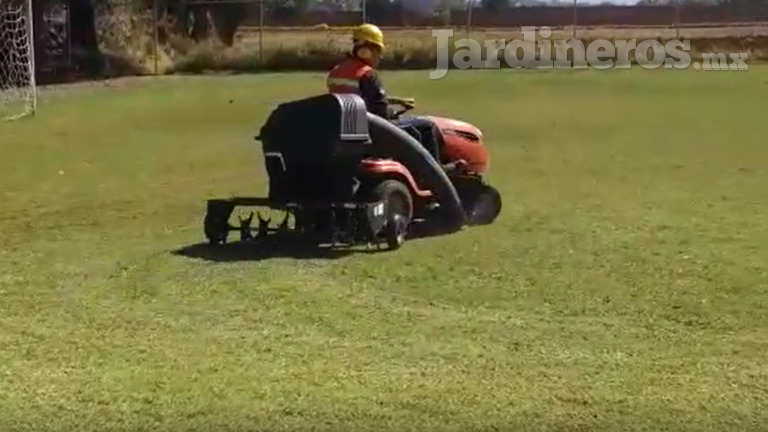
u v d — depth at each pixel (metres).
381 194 9.83
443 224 10.79
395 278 8.80
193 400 6.13
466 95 29.28
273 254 9.70
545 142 18.97
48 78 36.25
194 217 11.88
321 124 9.59
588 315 7.75
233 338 7.24
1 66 30.50
